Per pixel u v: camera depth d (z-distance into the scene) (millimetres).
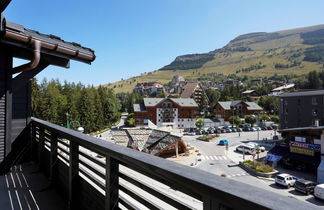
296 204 606
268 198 659
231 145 29609
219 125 54375
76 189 2479
